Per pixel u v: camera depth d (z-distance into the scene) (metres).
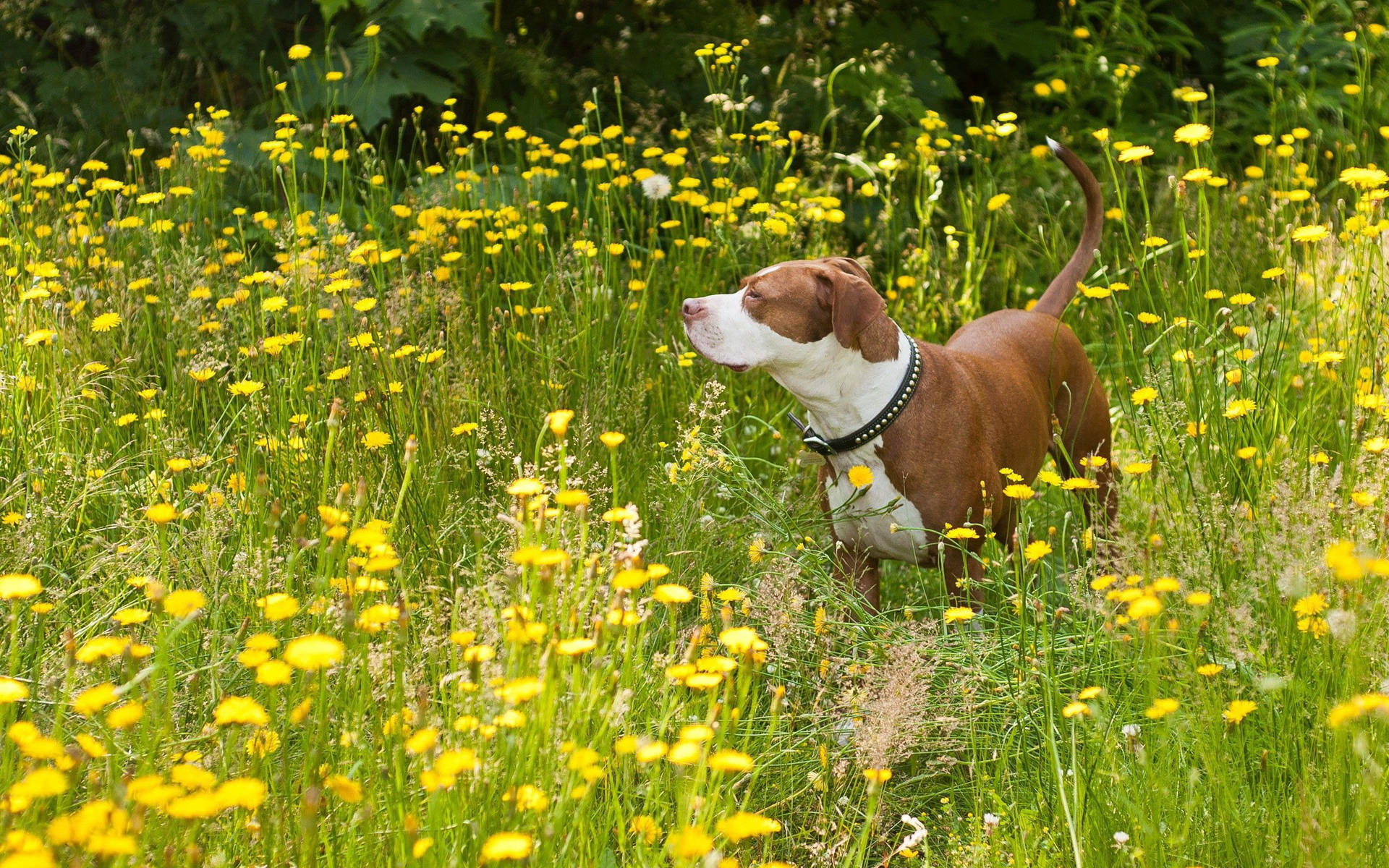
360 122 7.43
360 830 2.42
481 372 4.92
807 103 7.67
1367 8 8.22
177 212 5.99
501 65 7.70
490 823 2.15
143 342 5.02
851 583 4.11
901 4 8.66
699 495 4.10
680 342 5.51
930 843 3.15
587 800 2.20
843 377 4.01
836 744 3.29
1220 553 3.52
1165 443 4.07
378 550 2.58
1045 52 8.41
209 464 4.09
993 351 4.55
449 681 2.57
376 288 5.30
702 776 2.16
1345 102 7.66
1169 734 2.79
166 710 2.25
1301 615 2.95
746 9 8.59
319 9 7.84
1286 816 2.61
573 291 5.35
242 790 1.91
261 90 7.98
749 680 2.48
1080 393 4.85
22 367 4.35
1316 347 4.33
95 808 1.82
